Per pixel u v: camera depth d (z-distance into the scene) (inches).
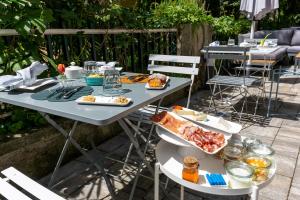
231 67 273.0
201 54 202.8
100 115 50.7
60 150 101.1
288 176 89.7
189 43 189.9
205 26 201.8
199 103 178.1
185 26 185.3
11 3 87.7
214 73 222.8
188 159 48.5
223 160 54.4
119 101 57.4
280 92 199.0
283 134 124.6
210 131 57.1
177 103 177.8
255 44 189.8
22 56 92.1
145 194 83.2
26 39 96.7
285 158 101.8
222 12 362.6
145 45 158.7
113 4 132.1
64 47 109.7
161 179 90.4
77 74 85.8
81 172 93.9
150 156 106.7
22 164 88.4
